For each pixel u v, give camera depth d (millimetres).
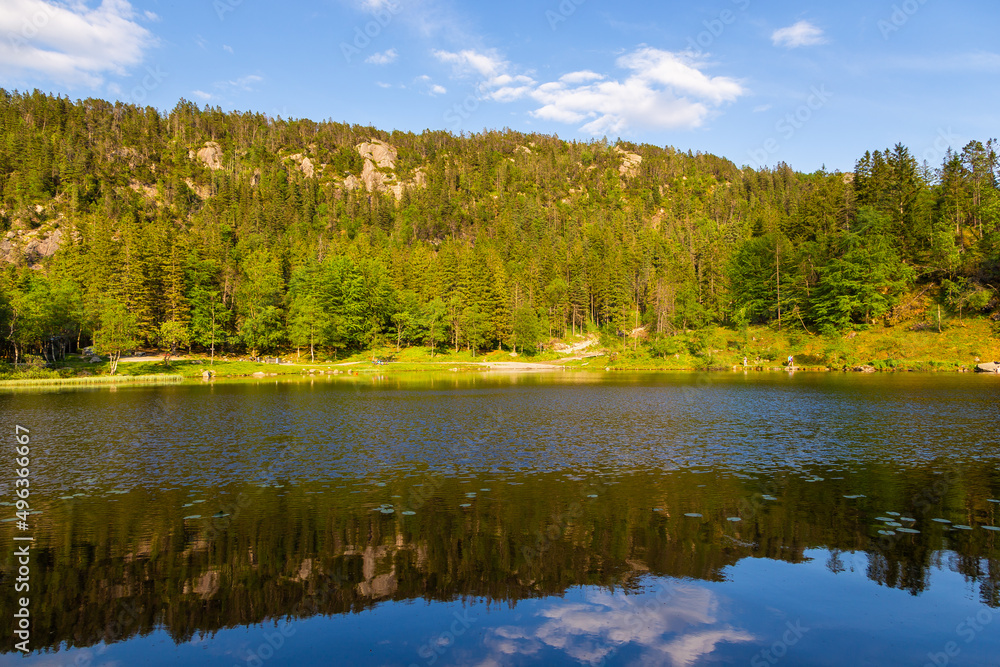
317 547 13328
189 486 18641
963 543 13352
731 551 13000
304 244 157375
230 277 115375
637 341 122188
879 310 91812
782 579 11562
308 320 104812
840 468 20688
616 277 136750
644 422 32312
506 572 11977
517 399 46062
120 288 93688
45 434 29000
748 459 22297
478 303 123188
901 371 74125
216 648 9156
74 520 15273
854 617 10023
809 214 122875
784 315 106188
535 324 121375
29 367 76812
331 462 22109
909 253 102688
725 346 103250
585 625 9844
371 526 14672
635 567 12211
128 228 114500
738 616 10102
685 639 9273
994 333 79188
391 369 97000
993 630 9477
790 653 8812
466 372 92438
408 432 29094
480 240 189875
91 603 10672
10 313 75938
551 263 151625
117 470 20969
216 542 13641
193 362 90500
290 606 10617
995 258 87750
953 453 23125
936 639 9250
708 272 134000
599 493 17531
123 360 88312
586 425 31234
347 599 10867
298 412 37812
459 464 21688
